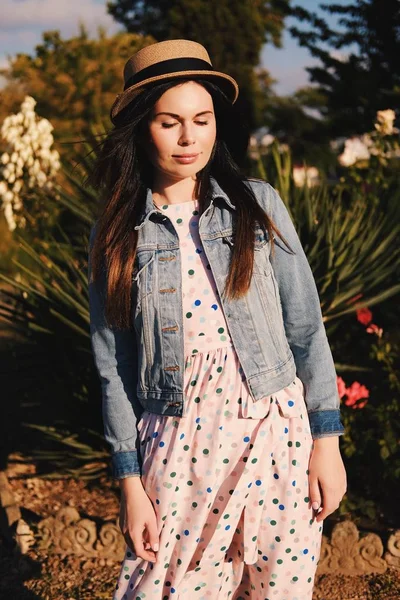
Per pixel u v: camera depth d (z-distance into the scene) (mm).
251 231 2006
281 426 2027
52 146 7207
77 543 3652
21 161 6344
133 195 2123
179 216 2078
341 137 10438
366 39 9391
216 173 2119
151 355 2043
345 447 3932
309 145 17734
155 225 2078
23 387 4676
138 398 2109
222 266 2012
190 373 2014
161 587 2076
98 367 2141
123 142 2082
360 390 3922
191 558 2080
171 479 2006
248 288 1993
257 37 21219
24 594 3385
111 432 2113
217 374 1997
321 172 5289
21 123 6473
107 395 2121
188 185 2104
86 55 14000
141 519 2043
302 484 2027
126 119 2057
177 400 2008
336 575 3441
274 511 2027
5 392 5352
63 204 4676
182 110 1990
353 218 4484
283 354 2057
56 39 14219
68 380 4340
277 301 2062
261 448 1999
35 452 4484
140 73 2035
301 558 2049
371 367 4352
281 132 22375
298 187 4660
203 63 2043
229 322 2002
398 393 4176
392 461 3941
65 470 4387
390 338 4293
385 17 9094
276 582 2061
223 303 1999
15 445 5035
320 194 5008
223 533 2045
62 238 5586
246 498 2021
